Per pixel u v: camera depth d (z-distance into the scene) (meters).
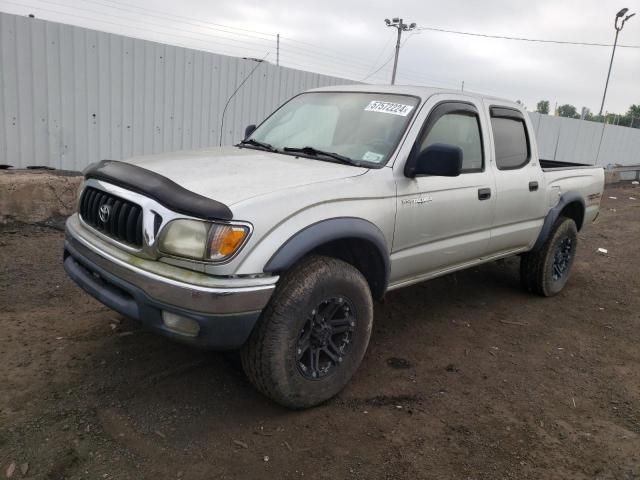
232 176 3.18
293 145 4.12
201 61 8.91
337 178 3.30
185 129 8.99
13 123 7.35
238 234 2.70
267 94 9.91
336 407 3.31
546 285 5.58
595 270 7.14
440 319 4.91
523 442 3.12
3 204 6.12
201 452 2.77
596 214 6.26
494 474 2.81
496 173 4.54
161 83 8.55
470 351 4.29
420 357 4.10
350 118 4.08
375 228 3.36
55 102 7.63
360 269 3.61
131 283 2.85
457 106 4.23
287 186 3.05
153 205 2.81
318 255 3.18
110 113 8.16
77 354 3.61
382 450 2.93
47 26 7.37
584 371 4.11
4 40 7.08
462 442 3.06
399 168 3.62
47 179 6.46
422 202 3.75
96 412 3.01
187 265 2.73
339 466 2.77
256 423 3.06
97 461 2.63
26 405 3.01
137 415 3.02
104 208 3.10
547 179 5.22
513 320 5.04
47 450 2.67
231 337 2.75
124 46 8.07
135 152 8.54
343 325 3.31
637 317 5.42
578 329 4.96
